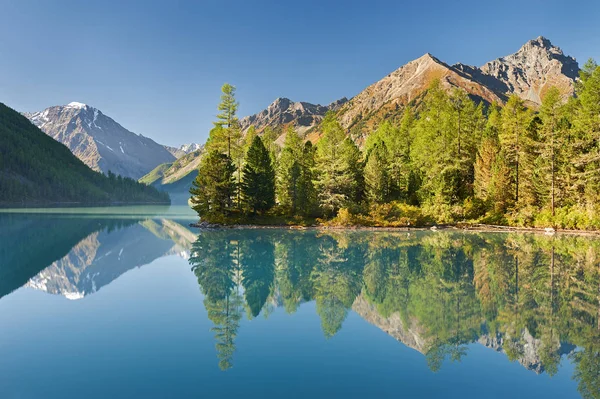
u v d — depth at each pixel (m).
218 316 14.77
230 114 63.03
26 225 57.47
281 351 11.42
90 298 17.28
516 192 57.84
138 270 24.12
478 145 68.31
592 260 27.30
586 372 10.24
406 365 10.59
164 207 158.00
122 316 14.58
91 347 11.47
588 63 63.69
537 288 19.41
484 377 9.90
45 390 8.90
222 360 10.66
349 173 61.94
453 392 9.09
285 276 22.61
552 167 51.72
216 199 57.22
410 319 14.69
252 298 17.66
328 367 10.38
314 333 13.04
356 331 13.27
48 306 15.87
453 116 67.25
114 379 9.45
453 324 14.05
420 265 25.91
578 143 49.72
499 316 14.92
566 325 13.87
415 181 64.94
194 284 20.41
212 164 56.78
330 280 21.59
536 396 8.95
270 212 58.75
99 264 26.19
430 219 55.69
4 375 9.62
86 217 79.81
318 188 60.25
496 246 35.00
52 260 27.61
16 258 28.31
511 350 11.73
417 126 77.56
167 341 12.09
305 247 34.69
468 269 24.28
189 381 9.41
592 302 16.80
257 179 57.09
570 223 48.16
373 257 29.09
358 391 9.05
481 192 60.03
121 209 130.62
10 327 13.21
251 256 29.70
